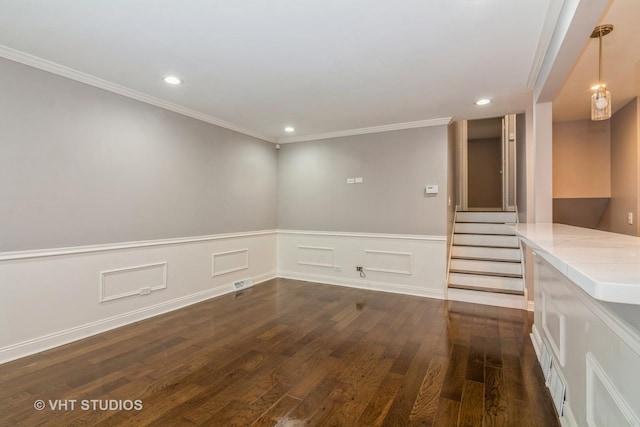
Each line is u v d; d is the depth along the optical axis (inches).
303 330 125.7
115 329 124.4
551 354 86.5
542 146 116.1
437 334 122.2
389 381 89.5
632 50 92.3
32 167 102.5
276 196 219.0
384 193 184.5
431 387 86.4
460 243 199.9
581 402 61.7
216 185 171.0
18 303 100.0
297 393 83.7
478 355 104.9
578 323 63.9
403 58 100.5
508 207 242.8
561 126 166.1
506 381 89.4
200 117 159.8
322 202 203.5
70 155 111.7
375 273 187.6
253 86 123.7
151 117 138.1
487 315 143.4
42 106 104.4
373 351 107.8
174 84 122.6
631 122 134.9
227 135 178.1
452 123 192.9
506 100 139.6
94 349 107.3
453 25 82.0
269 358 102.7
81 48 95.0
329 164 200.8
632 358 41.6
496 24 81.3
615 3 70.3
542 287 99.0
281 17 78.7
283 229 217.8
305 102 142.8
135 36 88.0
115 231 125.5
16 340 99.6
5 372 92.0
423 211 174.7
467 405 78.7
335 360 101.5
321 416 74.5
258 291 182.4
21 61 99.1
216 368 96.1
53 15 78.0
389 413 75.6
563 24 73.2
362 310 150.1
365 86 123.5
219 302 161.2
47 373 92.0
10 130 97.7
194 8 75.1
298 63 104.3
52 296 107.7
